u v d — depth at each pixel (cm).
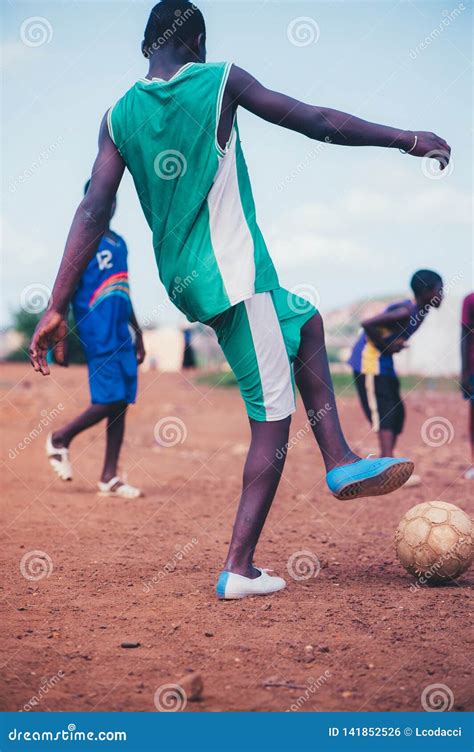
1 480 880
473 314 994
